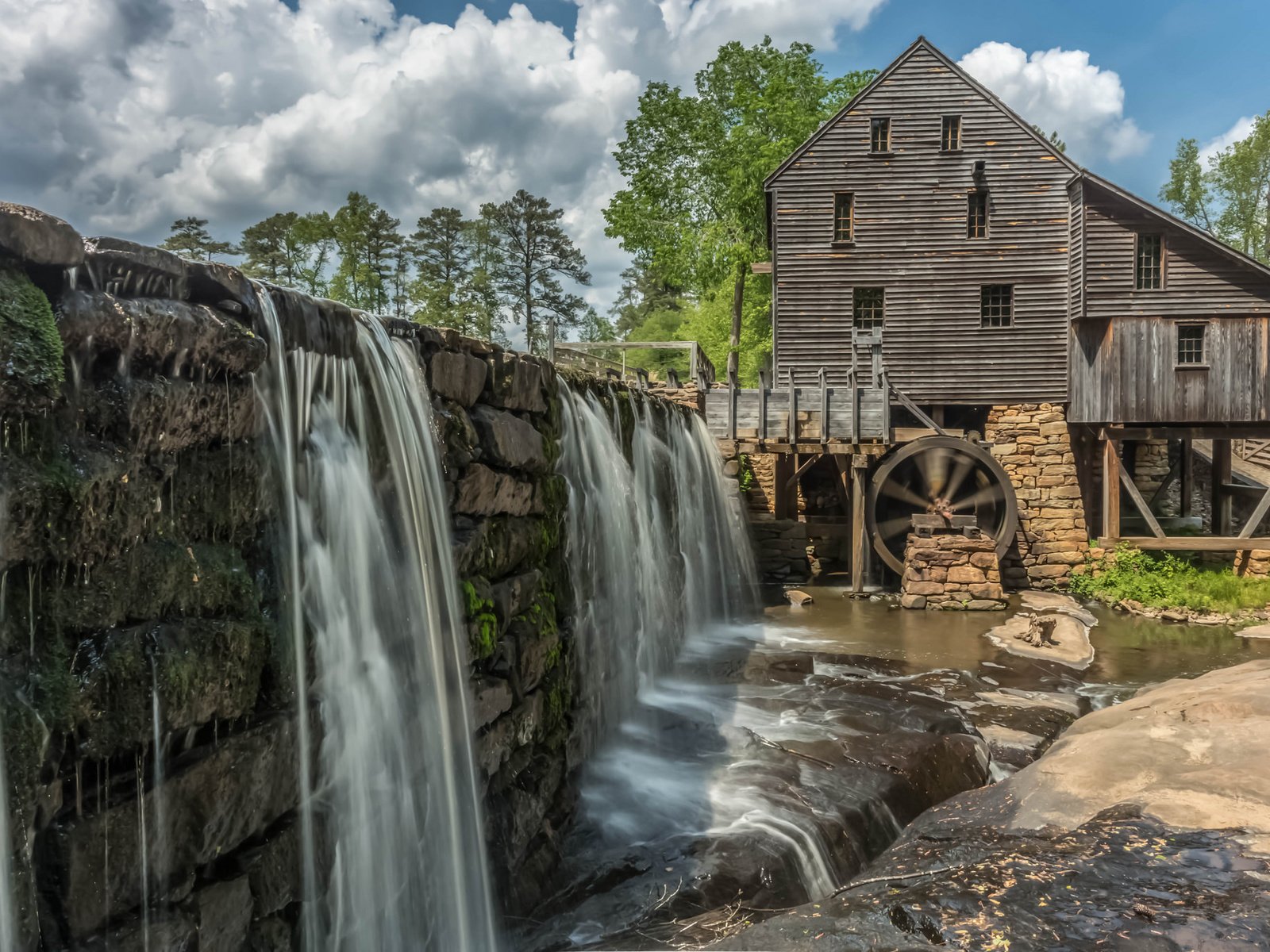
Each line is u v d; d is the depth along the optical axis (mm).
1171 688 7938
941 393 20359
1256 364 18172
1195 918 3053
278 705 3055
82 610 2232
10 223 2010
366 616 3764
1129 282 18703
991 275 20156
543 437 6422
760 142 29984
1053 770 5594
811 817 6133
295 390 3359
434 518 4531
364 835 3594
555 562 6605
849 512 19625
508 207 49312
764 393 16891
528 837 5238
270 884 2949
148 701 2391
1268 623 15289
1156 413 18531
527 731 5527
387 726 3840
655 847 5621
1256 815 4191
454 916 4270
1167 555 19047
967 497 18422
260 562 3096
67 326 2191
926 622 14812
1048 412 19859
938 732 8219
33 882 2051
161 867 2457
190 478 2715
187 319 2613
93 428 2318
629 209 32406
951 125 20453
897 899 3422
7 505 1981
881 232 20562
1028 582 19375
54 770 2148
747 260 31609
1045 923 3098
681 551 12445
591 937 4609
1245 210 40875
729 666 10922
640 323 68125
